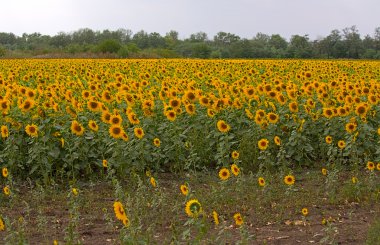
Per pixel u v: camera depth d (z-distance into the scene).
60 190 9.92
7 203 8.97
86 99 12.96
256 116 11.42
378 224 7.32
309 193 9.52
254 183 10.07
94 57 60.88
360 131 11.81
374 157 12.10
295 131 11.73
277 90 14.04
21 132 10.79
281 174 10.12
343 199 9.16
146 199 8.77
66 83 18.77
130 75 23.66
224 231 6.91
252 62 34.16
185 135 12.13
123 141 10.70
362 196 9.23
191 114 11.95
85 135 10.89
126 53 62.00
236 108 12.67
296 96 14.07
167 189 9.94
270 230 7.67
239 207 8.68
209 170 11.41
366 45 97.31
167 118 11.59
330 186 9.74
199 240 6.15
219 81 17.09
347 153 11.07
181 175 11.01
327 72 24.91
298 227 7.80
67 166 10.63
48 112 11.26
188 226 7.67
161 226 7.74
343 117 12.20
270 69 26.86
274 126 11.73
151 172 10.93
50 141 10.45
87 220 8.14
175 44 123.31
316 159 12.31
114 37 142.00
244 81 17.95
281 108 12.81
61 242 7.13
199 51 89.94
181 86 17.31
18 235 6.77
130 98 12.26
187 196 7.21
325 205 8.90
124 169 10.50
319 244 7.04
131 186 10.04
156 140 10.34
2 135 10.00
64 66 28.84
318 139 12.48
